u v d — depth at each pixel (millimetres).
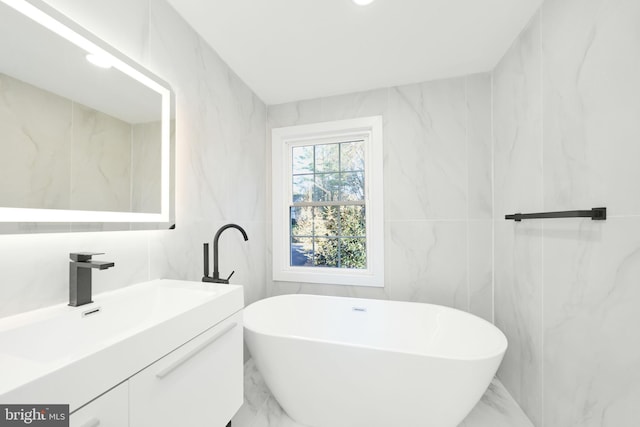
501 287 1914
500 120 1914
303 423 1508
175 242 1432
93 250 1050
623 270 941
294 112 2496
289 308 2129
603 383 1024
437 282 2156
